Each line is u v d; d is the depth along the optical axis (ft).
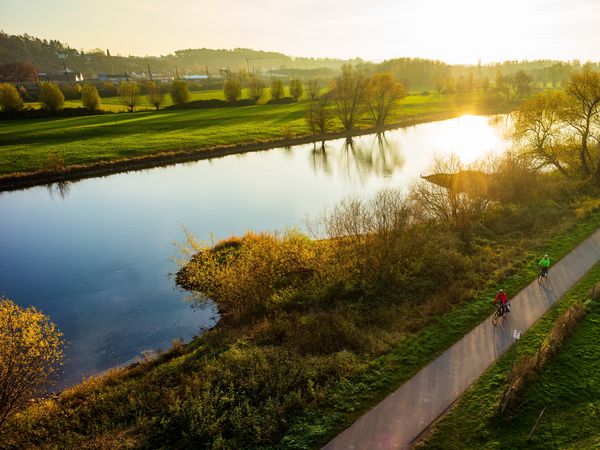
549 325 71.82
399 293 88.99
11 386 61.26
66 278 118.01
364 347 69.41
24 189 211.61
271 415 54.80
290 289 95.61
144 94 569.64
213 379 63.72
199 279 110.52
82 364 80.43
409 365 63.52
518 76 470.80
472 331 71.46
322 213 162.50
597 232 109.91
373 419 53.36
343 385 59.52
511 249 104.63
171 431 54.65
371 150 276.21
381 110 351.25
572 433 49.93
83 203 188.55
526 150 162.81
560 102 157.58
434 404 55.42
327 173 223.71
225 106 467.93
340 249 102.63
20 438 56.44
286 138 308.19
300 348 71.51
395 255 97.19
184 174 233.76
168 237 146.51
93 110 407.44
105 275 119.14
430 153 256.93
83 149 264.72
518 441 49.14
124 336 89.45
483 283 88.79
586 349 64.28
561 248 102.17
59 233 153.48
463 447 48.91
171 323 93.81
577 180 154.20
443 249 101.14
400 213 102.89
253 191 197.26
